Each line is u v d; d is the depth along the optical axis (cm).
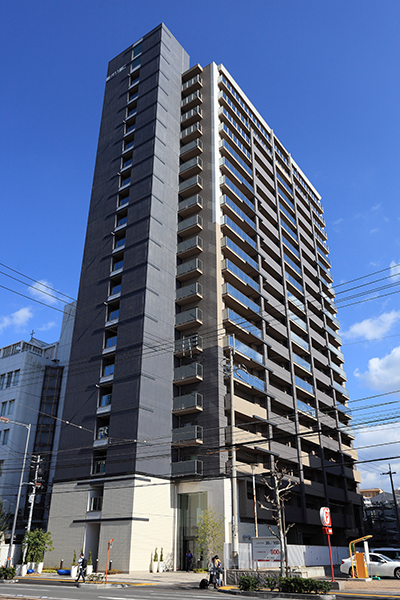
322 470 5209
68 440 4062
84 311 4588
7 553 3725
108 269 4609
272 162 6588
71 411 4175
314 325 6344
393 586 2305
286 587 1980
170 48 5678
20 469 5112
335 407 5484
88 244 4950
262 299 4984
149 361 3944
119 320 4225
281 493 4316
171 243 4662
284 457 4500
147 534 3406
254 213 5400
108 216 4922
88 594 1816
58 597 1656
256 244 5250
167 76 5447
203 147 5144
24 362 5584
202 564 3481
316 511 4716
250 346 4803
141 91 5419
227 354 4159
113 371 4066
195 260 4500
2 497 4894
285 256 5997
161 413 3891
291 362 5191
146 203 4600
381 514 8262
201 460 3747
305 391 5338
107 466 3684
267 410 4447
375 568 2888
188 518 3694
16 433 5212
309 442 5184
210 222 4662
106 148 5425
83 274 4809
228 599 1705
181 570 3509
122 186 4988
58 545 3672
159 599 1588
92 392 4112
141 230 4503
